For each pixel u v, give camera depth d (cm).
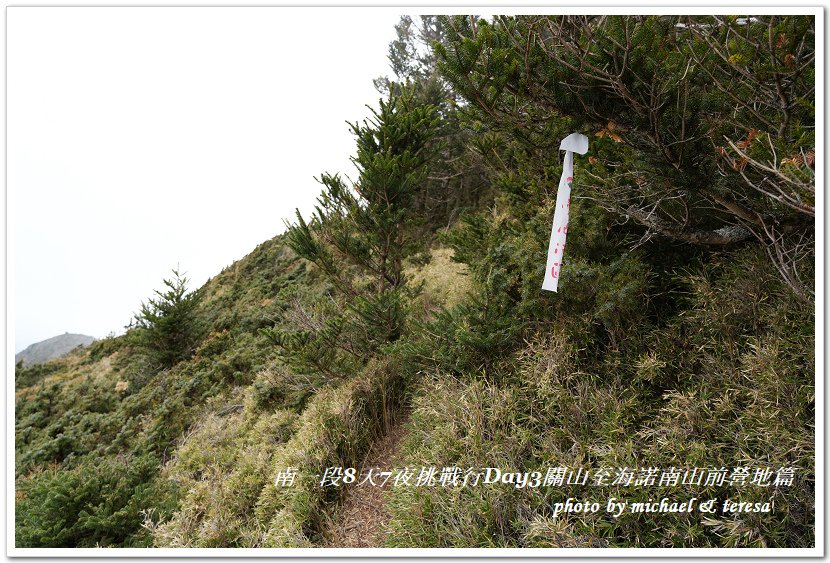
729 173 173
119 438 665
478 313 313
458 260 463
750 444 175
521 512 204
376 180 407
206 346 927
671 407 194
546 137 212
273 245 1578
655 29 178
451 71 170
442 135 941
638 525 175
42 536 334
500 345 299
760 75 148
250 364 773
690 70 163
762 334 198
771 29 135
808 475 157
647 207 232
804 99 145
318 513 312
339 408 379
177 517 359
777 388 166
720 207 210
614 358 241
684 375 214
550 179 339
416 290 504
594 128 195
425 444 287
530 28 157
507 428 253
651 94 158
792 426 162
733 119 171
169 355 964
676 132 171
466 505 218
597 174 236
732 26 155
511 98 192
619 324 246
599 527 182
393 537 241
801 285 182
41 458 666
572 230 280
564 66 168
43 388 1019
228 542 324
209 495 378
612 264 249
